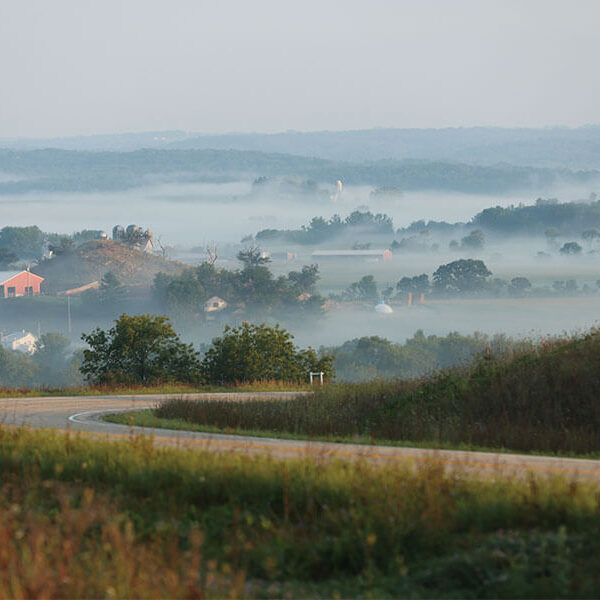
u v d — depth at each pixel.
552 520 38.22
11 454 55.03
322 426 92.50
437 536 36.81
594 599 30.41
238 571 34.12
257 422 99.56
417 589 33.12
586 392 86.94
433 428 83.94
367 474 45.78
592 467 60.50
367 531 36.78
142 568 31.81
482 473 54.34
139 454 53.09
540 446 74.69
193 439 74.75
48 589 29.23
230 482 45.81
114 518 39.12
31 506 43.34
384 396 105.88
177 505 43.97
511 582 31.64
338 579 34.94
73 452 55.84
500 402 89.56
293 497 42.81
